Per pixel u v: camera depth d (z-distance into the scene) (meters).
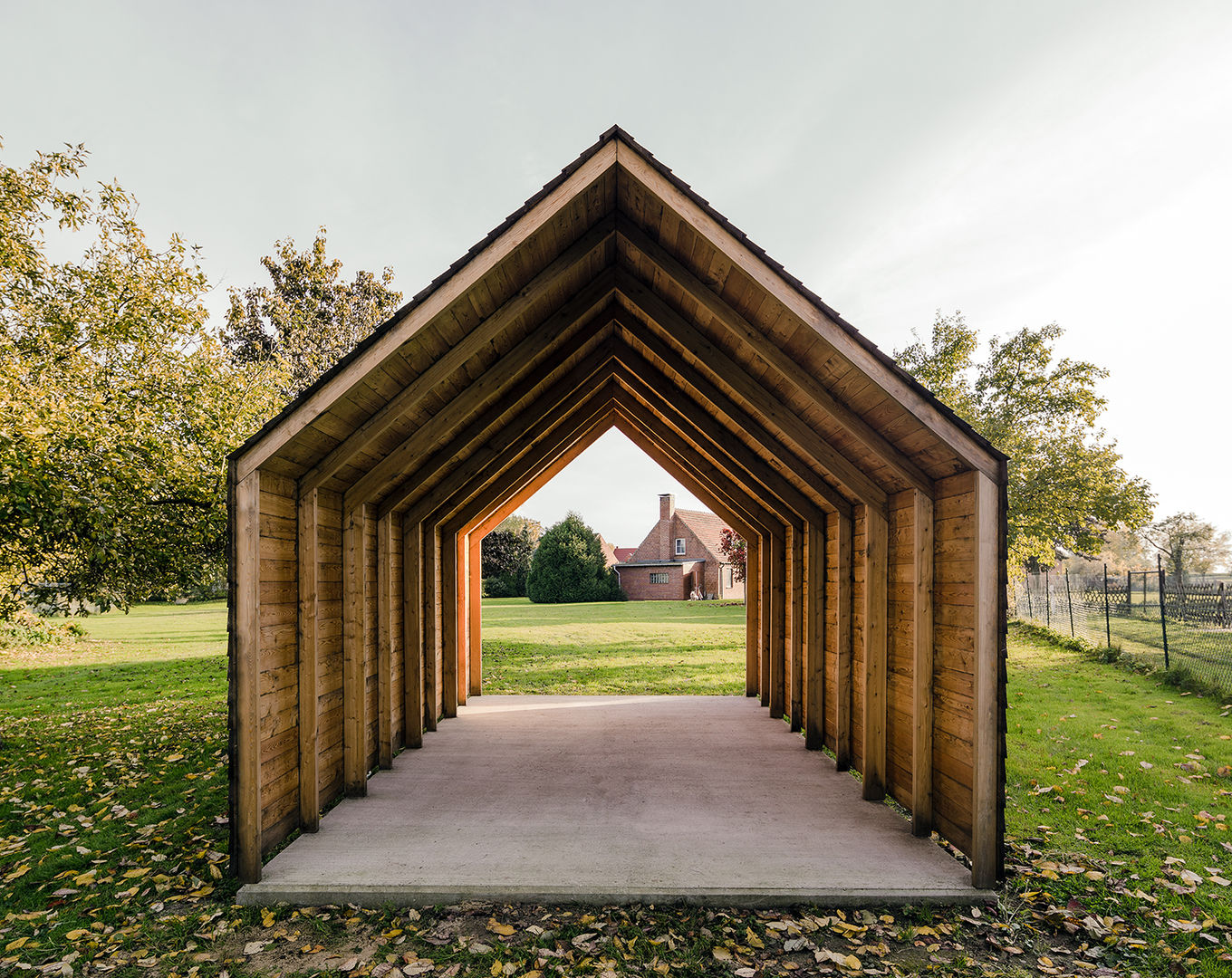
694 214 3.01
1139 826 3.97
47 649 13.72
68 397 6.28
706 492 8.20
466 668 7.96
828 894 3.15
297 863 3.50
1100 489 17.69
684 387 5.55
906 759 4.32
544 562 32.47
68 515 5.54
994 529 3.24
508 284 3.41
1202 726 6.20
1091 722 6.50
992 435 17.73
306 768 3.97
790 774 5.12
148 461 6.39
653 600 34.53
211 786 5.00
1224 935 2.78
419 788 4.81
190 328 7.61
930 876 3.34
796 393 4.15
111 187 7.33
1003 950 2.74
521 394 4.99
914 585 4.00
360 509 4.71
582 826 4.05
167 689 9.37
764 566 7.84
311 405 3.26
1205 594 11.07
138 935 2.89
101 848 3.85
